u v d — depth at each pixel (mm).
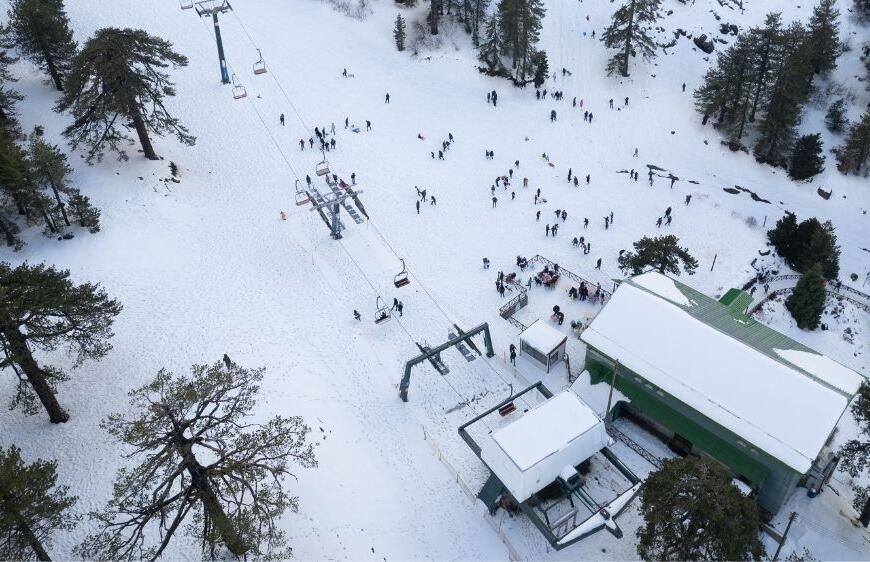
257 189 59219
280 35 80500
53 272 35219
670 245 47562
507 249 55531
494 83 79188
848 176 71188
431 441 38625
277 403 40094
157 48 55531
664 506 29109
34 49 60875
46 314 34312
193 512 34125
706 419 36031
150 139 62062
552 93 78625
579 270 53719
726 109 74750
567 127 74000
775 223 63500
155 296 47344
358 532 33938
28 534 27547
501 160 67562
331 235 54625
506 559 33250
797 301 52625
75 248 49812
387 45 82500
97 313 37094
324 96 72625
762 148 72688
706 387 36344
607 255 55656
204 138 64688
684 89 80125
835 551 34375
